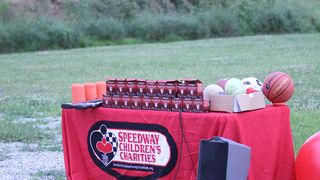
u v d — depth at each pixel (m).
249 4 66.62
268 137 9.02
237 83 9.02
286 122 9.34
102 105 9.60
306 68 29.16
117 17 62.97
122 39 60.78
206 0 66.00
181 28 62.50
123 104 9.41
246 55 40.03
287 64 32.00
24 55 49.31
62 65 38.47
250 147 8.58
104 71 33.00
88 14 61.50
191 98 8.87
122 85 9.45
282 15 66.50
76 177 9.75
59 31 56.62
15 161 12.66
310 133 13.59
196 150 8.74
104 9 63.38
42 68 36.81
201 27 63.09
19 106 20.23
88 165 9.76
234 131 8.48
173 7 66.00
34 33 55.66
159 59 39.50
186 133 8.78
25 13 60.12
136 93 9.35
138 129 9.20
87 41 58.31
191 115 8.73
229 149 7.72
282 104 9.44
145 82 9.30
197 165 8.55
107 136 9.50
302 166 8.82
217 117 8.52
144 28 61.50
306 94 20.09
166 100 9.03
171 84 9.06
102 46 57.81
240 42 54.06
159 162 9.09
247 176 8.14
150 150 9.14
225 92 9.03
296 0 70.94
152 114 9.05
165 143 8.99
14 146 14.12
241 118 8.59
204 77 27.58
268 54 39.94
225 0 66.81
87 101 10.17
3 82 29.27
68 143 9.83
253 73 28.38
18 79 30.56
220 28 64.19
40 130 15.77
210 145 7.80
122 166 9.42
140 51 48.41
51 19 58.62
